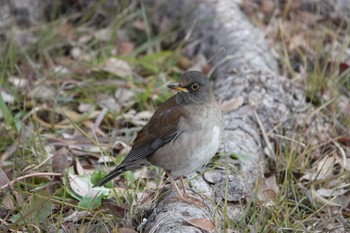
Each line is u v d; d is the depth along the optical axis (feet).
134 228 30.66
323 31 51.21
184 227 28.25
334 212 33.60
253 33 48.14
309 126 39.86
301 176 35.94
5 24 51.57
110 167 36.40
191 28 47.96
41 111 41.86
